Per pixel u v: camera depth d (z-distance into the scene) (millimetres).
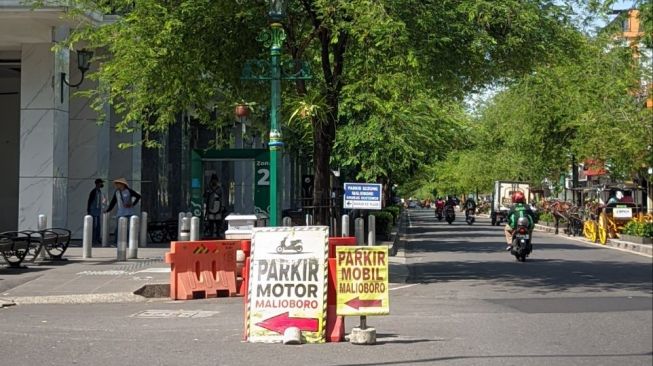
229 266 13984
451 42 14602
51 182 21359
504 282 15695
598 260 21297
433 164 39562
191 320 10828
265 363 7824
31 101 21500
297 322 8844
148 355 8219
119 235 17891
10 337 9367
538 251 25141
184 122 32719
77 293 13203
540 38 15219
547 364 7805
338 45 16000
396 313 11422
